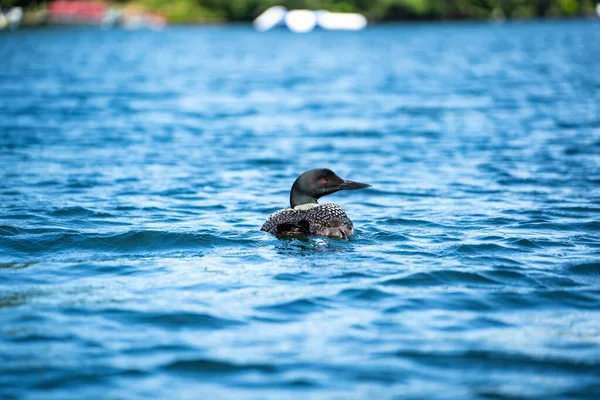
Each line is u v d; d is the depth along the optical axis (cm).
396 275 1041
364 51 8200
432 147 2352
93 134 2656
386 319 883
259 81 4838
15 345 809
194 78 5091
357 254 1148
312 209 1253
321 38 11319
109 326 862
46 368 754
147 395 704
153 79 5034
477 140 2458
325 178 1284
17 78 5125
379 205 1584
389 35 11894
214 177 1908
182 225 1366
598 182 1777
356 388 714
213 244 1205
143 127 2839
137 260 1127
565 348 802
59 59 7125
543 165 2008
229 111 3334
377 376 739
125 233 1251
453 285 1004
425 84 4481
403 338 828
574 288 992
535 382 726
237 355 785
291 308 916
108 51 8425
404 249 1184
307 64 6366
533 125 2750
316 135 2642
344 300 944
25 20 14588
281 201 1625
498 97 3709
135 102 3688
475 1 15412
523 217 1431
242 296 959
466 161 2100
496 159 2114
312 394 704
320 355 784
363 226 1359
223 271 1063
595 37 10200
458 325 866
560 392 706
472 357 779
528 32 11900
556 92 3862
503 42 9456
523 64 5984
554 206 1530
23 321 874
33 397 699
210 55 7706
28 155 2217
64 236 1243
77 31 13712
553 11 16162
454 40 10162
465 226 1359
